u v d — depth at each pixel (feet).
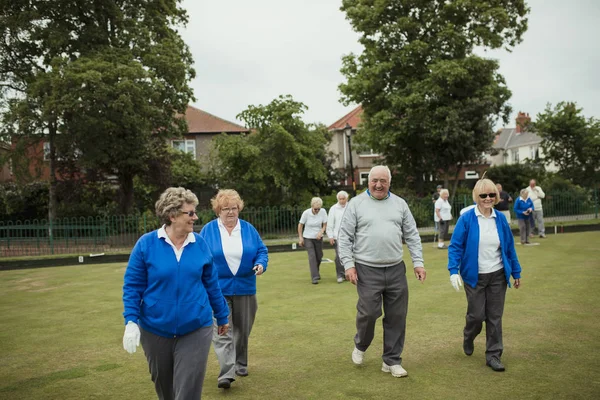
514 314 20.94
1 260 50.31
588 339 17.16
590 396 12.34
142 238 10.23
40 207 93.15
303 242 32.76
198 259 10.34
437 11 80.64
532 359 15.31
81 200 86.22
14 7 70.79
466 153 79.36
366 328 14.87
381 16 81.87
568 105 98.48
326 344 18.07
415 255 15.15
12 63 76.13
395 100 76.74
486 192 14.69
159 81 70.69
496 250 14.85
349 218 14.99
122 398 13.53
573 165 97.14
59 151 74.08
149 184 85.56
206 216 71.20
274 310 24.18
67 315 25.09
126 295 9.90
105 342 19.60
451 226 68.59
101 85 61.41
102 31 73.41
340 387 13.73
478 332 15.51
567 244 47.14
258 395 13.35
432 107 79.77
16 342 19.90
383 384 13.82
